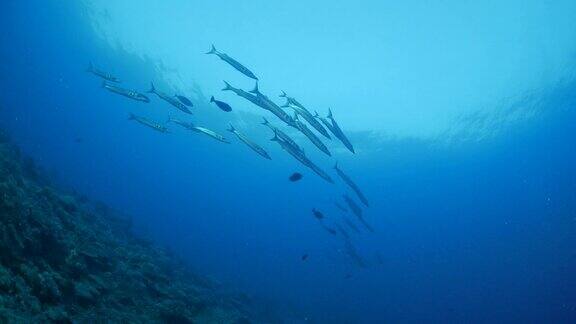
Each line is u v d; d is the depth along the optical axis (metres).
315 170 8.14
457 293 47.78
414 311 42.16
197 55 33.69
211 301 13.45
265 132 44.00
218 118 44.53
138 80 43.75
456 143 41.25
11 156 11.20
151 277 10.91
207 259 43.25
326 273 40.66
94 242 10.05
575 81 29.34
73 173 60.16
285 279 42.00
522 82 30.00
